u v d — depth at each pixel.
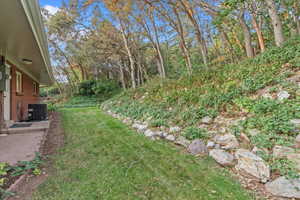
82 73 23.47
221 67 6.56
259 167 2.19
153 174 2.37
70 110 11.23
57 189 1.99
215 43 12.20
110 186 2.07
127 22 11.61
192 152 3.15
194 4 8.00
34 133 4.46
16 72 6.20
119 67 19.56
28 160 2.62
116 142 3.86
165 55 16.28
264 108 3.10
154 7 8.59
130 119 6.21
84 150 3.29
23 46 4.15
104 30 13.48
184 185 2.11
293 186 1.86
